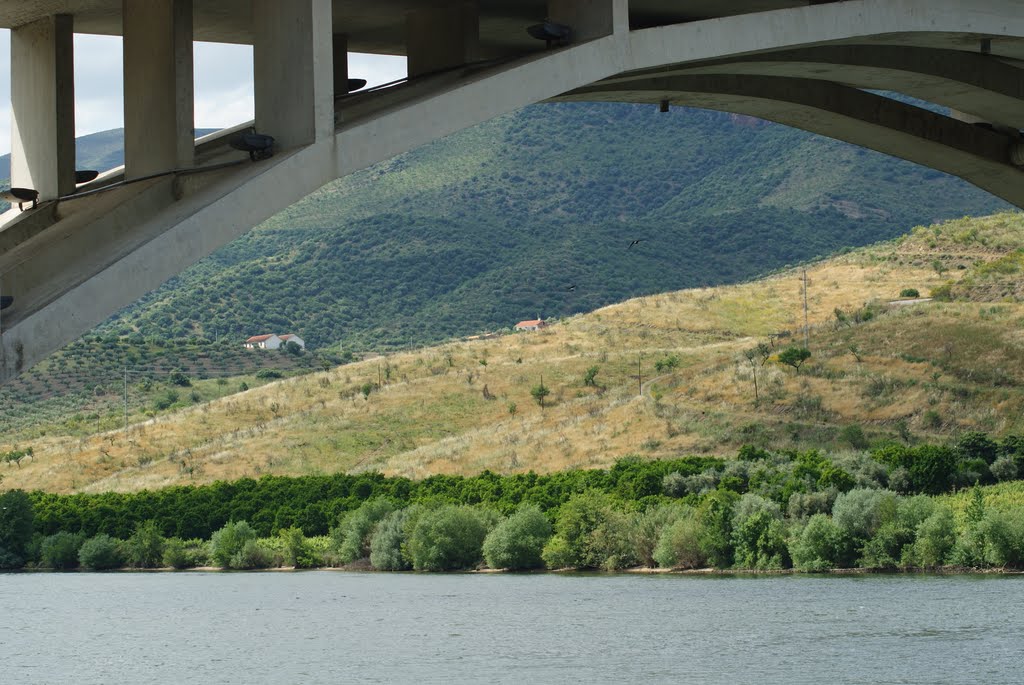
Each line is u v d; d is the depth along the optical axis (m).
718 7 20.81
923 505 65.50
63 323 11.09
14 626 61.81
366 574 81.50
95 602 71.19
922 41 20.25
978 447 77.56
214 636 56.59
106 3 15.38
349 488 98.75
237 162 13.21
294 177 12.66
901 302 126.69
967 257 165.38
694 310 163.25
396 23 18.88
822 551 65.88
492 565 77.50
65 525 99.75
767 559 67.94
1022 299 109.44
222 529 94.75
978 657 42.69
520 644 50.09
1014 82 24.39
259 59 13.38
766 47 16.95
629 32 15.49
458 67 16.22
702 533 70.19
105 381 193.25
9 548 97.75
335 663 48.41
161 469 127.06
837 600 55.56
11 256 12.91
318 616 61.09
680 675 42.59
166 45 13.94
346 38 19.67
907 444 90.12
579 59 15.01
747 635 48.75
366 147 13.16
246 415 138.62
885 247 177.12
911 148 27.62
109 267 11.42
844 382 99.94
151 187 13.60
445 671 45.66
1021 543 62.19
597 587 65.69
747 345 135.00
